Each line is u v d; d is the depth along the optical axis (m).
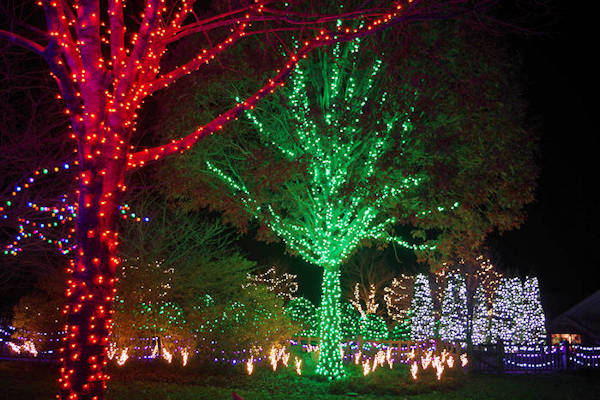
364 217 16.39
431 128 13.85
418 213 15.41
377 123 13.99
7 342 20.62
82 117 7.27
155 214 20.78
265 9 8.01
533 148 15.44
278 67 13.82
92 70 7.24
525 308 25.88
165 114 15.87
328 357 16.42
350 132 14.62
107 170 7.21
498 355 19.50
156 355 18.56
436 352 21.27
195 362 16.81
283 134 16.27
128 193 17.34
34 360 18.52
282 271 36.09
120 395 12.30
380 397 13.31
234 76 14.98
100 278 6.95
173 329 17.52
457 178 14.67
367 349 23.30
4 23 8.47
